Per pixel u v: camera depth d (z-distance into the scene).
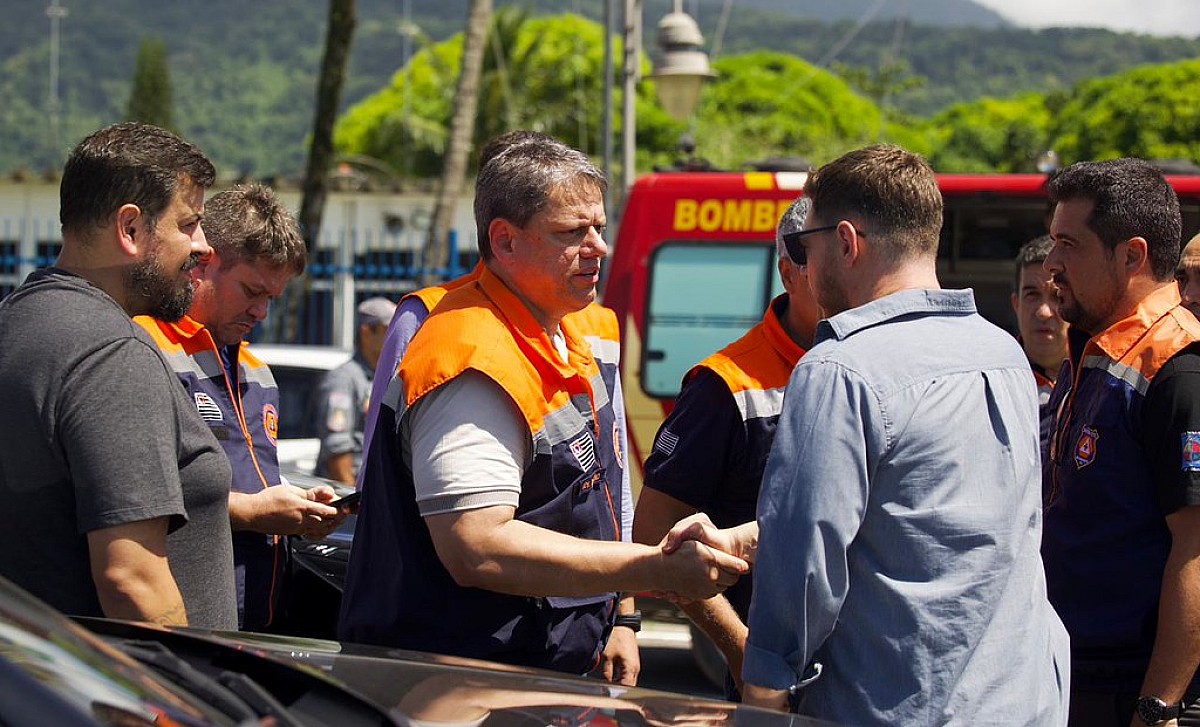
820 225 2.77
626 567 2.81
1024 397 2.70
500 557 2.80
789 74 49.66
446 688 2.37
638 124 40.06
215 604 3.03
